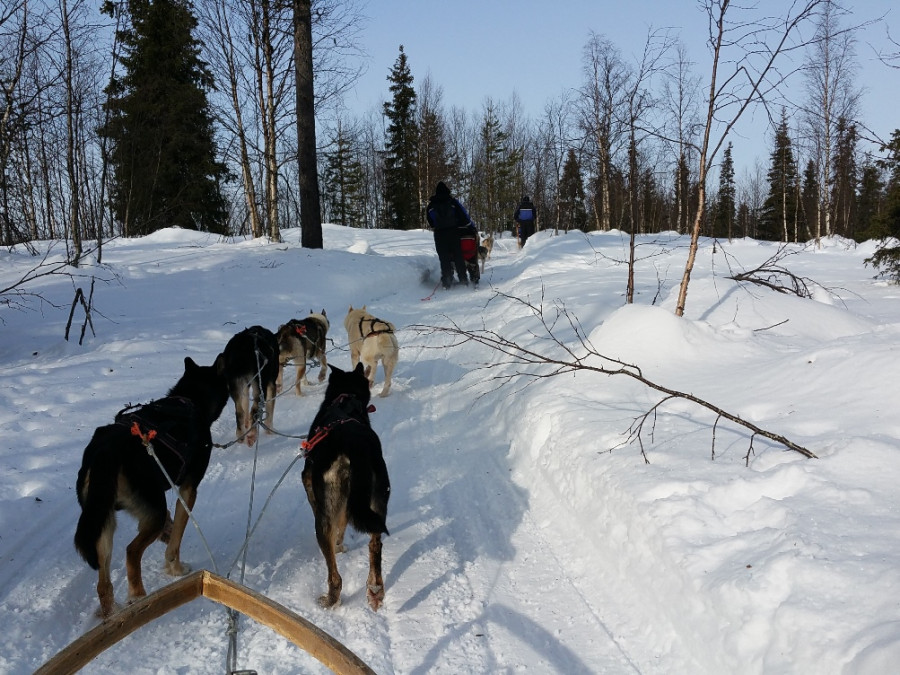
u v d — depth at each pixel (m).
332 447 4.02
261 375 6.79
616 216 28.77
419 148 42.62
